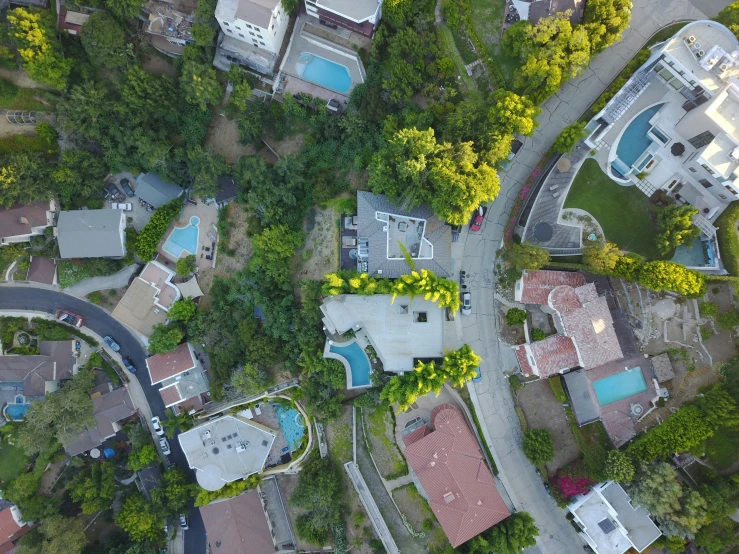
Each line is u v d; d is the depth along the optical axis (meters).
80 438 70.56
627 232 57.91
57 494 71.50
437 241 60.59
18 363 70.56
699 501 51.38
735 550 52.41
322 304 63.12
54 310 73.25
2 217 67.56
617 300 58.44
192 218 72.69
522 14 58.00
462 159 54.75
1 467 71.38
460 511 57.06
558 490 58.88
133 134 66.00
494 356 62.28
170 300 72.19
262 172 64.88
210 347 69.62
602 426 58.28
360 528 67.50
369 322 62.31
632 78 55.94
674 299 57.09
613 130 57.19
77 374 70.75
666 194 56.78
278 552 70.88
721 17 53.47
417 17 58.53
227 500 68.44
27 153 67.56
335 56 65.25
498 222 62.38
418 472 59.69
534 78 55.16
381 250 61.28
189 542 73.25
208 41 63.47
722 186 53.31
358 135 63.16
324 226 66.38
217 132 70.19
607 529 55.47
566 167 58.06
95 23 60.44
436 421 60.12
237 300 69.44
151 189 70.31
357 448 66.81
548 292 58.34
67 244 69.06
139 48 65.38
